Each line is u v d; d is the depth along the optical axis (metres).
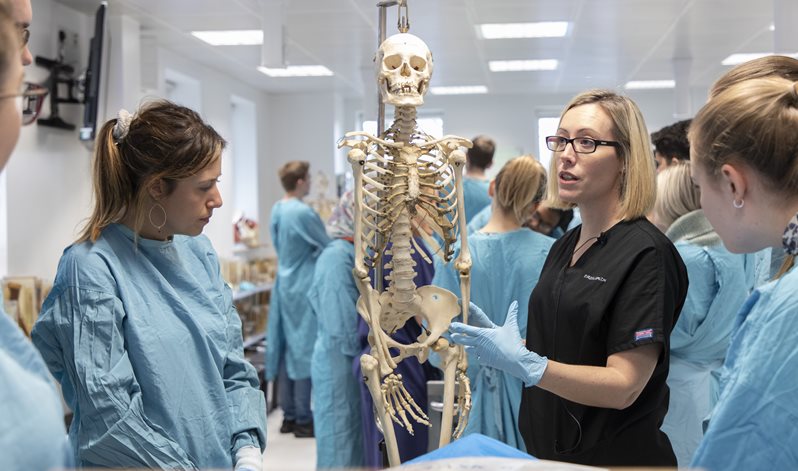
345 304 3.27
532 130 9.06
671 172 2.30
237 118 8.11
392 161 1.60
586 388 1.38
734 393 0.97
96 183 1.47
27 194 4.20
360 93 8.57
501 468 0.75
